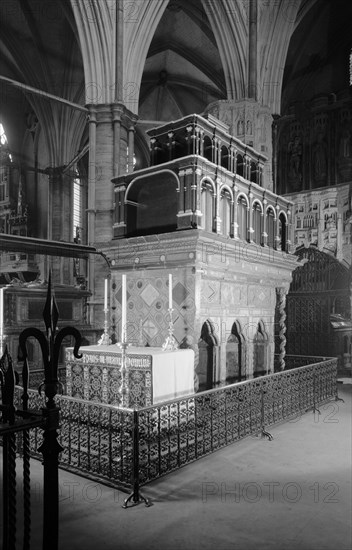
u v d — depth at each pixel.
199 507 4.24
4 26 19.77
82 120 22.66
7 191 25.05
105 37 12.27
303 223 16.66
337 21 18.06
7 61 21.83
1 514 4.09
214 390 5.69
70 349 6.55
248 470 5.23
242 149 8.32
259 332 8.62
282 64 15.31
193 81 23.33
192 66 22.67
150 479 4.71
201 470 5.20
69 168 21.86
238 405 6.16
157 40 21.16
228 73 14.74
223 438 5.94
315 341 15.05
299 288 16.11
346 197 15.70
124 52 12.65
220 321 7.18
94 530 3.78
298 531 3.81
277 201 8.92
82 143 23.73
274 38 15.07
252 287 8.15
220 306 7.17
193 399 5.45
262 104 13.98
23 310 9.50
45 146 24.17
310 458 5.67
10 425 2.16
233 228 7.35
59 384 2.56
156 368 5.71
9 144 25.00
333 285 15.46
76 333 2.51
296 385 7.91
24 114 25.53
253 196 8.06
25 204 24.84
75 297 10.87
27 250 10.21
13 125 25.22
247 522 3.96
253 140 13.12
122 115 12.45
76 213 25.16
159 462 4.81
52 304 2.41
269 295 8.75
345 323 14.52
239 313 7.70
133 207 7.67
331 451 5.95
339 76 18.16
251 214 7.93
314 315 15.20
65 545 3.54
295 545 3.58
